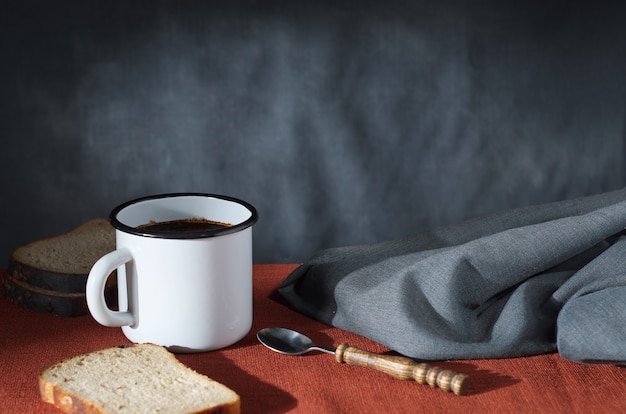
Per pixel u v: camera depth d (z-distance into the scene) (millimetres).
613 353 627
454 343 655
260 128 1141
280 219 1177
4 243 1148
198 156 1142
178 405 586
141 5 1091
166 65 1109
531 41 1149
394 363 634
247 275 676
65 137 1121
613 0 1148
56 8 1080
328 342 694
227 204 697
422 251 735
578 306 655
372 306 681
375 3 1117
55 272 726
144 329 660
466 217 1203
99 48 1097
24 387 629
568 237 695
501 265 682
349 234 1193
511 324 669
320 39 1120
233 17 1104
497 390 626
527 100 1168
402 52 1135
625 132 1188
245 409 605
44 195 1138
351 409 605
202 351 667
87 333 703
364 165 1168
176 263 646
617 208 708
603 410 605
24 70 1095
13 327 710
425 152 1172
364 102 1146
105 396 595
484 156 1183
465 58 1146
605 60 1164
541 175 1195
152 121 1126
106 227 847
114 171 1137
